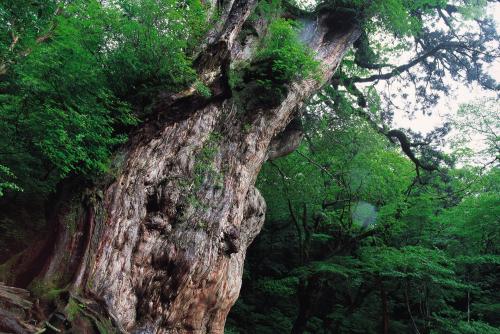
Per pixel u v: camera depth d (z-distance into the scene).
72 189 9.00
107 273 8.55
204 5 11.20
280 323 21.41
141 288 9.11
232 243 10.65
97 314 7.66
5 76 8.20
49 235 8.76
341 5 17.12
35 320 6.96
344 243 21.02
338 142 21.22
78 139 7.62
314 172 22.05
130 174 9.70
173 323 9.60
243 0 10.85
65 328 7.05
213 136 11.42
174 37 9.19
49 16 8.34
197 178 10.60
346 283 20.03
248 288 23.81
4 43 7.63
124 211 9.26
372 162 21.16
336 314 20.27
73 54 8.30
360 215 21.05
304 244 21.64
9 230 11.93
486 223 18.30
